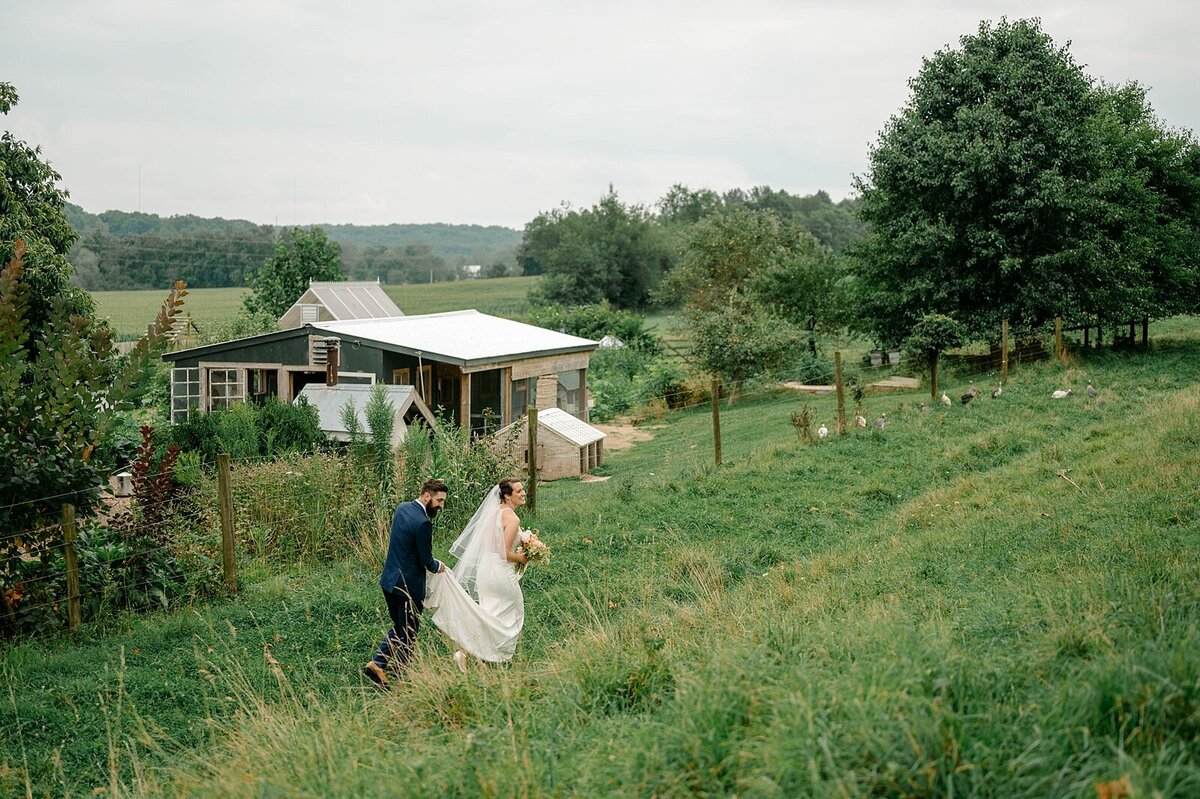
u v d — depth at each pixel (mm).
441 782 4496
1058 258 28562
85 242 120125
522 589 10766
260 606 10273
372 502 13219
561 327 53344
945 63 31703
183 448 17703
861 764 3779
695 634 7371
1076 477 12516
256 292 51719
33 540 9680
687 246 56438
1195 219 35844
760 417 27297
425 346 23766
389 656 8031
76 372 10078
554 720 5457
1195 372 25109
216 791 5184
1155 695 4023
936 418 20000
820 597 8352
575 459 21172
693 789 4047
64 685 7953
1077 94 30625
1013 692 4574
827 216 142500
